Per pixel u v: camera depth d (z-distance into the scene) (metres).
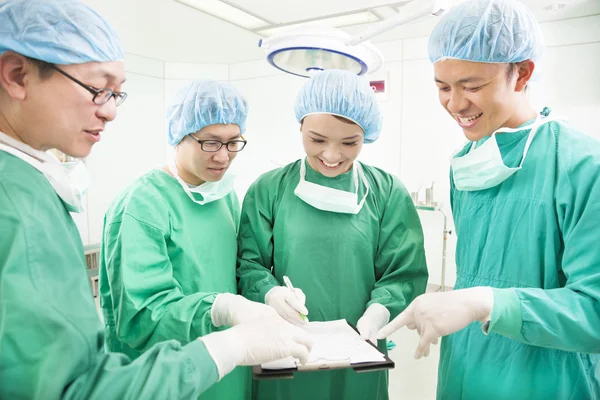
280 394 1.17
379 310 1.10
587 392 0.83
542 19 3.05
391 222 1.26
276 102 4.43
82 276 0.61
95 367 0.56
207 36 3.46
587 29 2.99
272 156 4.54
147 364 0.58
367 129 1.17
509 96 0.85
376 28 1.10
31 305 0.50
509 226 0.89
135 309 0.93
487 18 0.78
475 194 0.98
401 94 3.74
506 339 0.88
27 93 0.59
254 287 1.17
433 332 0.78
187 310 0.92
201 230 1.12
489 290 0.79
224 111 1.06
